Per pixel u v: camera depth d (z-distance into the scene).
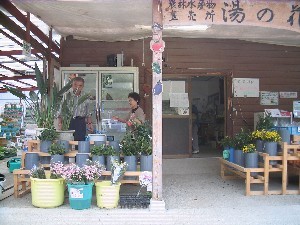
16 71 9.85
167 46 6.92
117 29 5.96
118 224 3.63
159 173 3.76
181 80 7.15
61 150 4.22
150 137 4.55
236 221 3.68
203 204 3.96
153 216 3.66
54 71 6.25
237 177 5.36
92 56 6.85
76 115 5.29
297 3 4.00
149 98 6.83
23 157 4.45
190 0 3.89
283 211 3.78
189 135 7.15
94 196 4.30
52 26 5.87
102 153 4.20
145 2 4.45
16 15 5.03
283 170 4.46
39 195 3.75
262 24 3.99
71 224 3.60
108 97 6.68
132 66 6.67
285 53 7.14
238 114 7.03
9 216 3.63
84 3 4.54
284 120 6.42
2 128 11.16
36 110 5.05
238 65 7.04
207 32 6.18
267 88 7.10
